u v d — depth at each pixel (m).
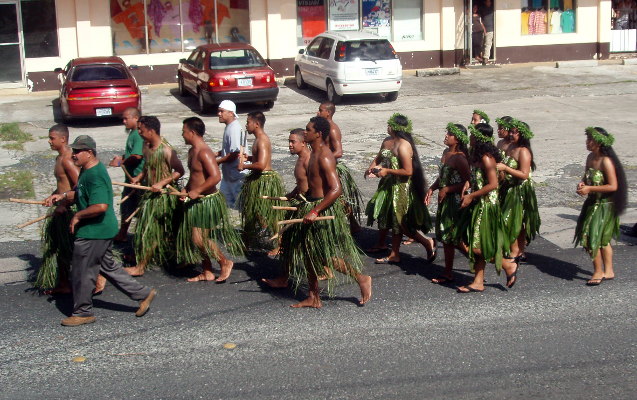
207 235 7.59
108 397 5.53
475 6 23.34
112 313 7.07
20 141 14.85
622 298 7.32
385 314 7.00
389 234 9.47
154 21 21.33
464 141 7.61
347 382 5.73
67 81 16.61
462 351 6.23
